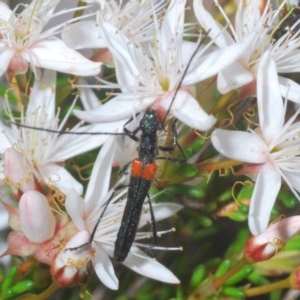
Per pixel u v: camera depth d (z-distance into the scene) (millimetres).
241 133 93
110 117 92
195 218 104
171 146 94
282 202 104
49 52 99
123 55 95
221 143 91
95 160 97
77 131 95
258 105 93
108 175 94
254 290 99
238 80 93
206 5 104
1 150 96
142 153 92
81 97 99
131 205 91
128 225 91
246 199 101
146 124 92
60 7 107
